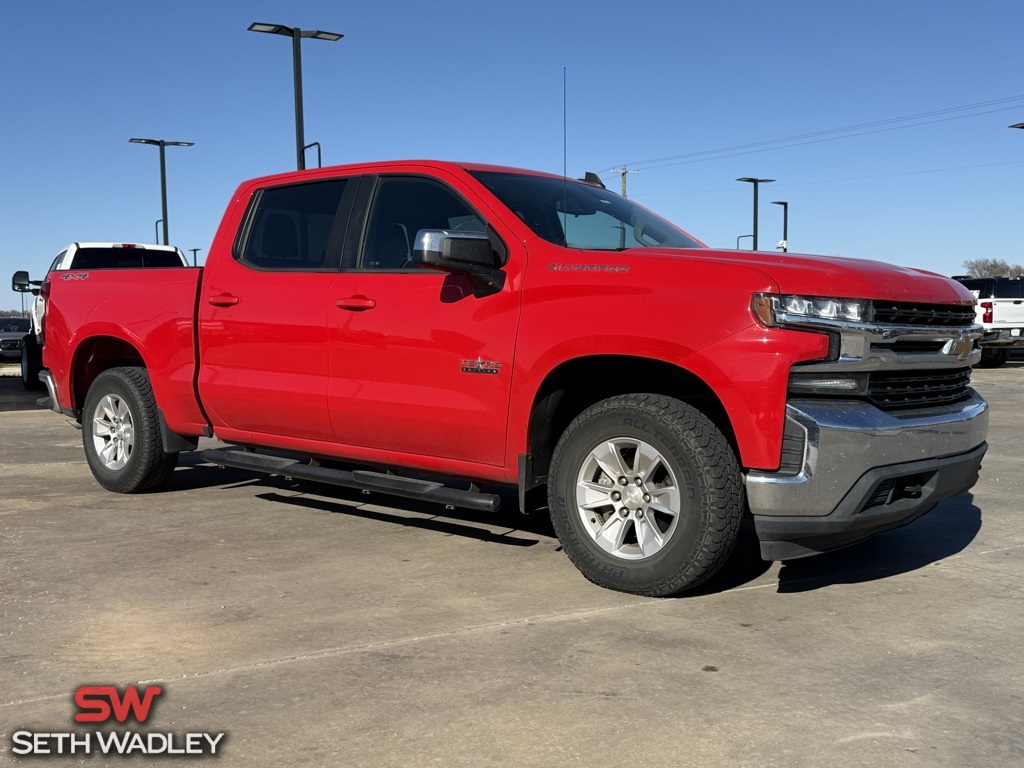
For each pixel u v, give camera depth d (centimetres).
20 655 337
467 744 270
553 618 378
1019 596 411
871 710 292
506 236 446
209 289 560
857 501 372
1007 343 1962
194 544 495
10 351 2678
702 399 425
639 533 403
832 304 369
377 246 493
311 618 376
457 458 462
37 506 591
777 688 309
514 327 429
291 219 537
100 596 404
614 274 405
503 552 481
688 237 521
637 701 298
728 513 383
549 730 278
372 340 478
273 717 287
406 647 344
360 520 555
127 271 623
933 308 409
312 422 511
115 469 628
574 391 447
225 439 573
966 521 556
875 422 374
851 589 420
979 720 285
